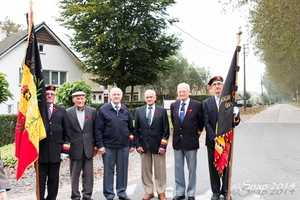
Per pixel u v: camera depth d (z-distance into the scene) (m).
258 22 20.61
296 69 39.06
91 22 25.50
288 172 7.87
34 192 6.75
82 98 6.01
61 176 8.16
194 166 5.87
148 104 6.21
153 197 6.16
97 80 28.22
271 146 12.05
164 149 6.00
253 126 20.47
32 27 5.18
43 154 5.39
